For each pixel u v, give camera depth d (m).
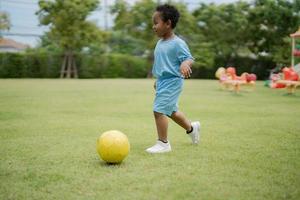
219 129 6.28
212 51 30.20
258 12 28.42
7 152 4.47
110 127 6.39
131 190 3.17
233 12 30.05
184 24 30.19
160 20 4.58
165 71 4.55
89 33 27.39
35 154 4.38
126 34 32.50
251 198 3.01
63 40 26.88
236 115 8.14
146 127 6.43
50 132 5.84
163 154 4.43
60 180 3.43
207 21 30.50
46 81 21.66
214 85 19.50
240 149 4.74
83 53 28.23
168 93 4.52
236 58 30.39
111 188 3.22
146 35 30.12
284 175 3.62
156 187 3.25
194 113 8.45
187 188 3.23
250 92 15.15
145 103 10.34
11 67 26.23
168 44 4.59
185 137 5.54
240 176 3.58
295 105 10.32
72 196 3.04
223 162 4.08
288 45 27.56
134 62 29.28
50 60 27.17
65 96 12.12
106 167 3.85
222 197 3.03
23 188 3.22
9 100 10.64
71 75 27.94
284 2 28.14
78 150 4.61
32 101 10.45
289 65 27.55
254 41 30.14
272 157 4.33
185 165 3.95
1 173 3.63
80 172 3.67
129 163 4.02
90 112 8.35
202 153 4.50
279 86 17.20
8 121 6.91
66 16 26.61
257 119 7.52
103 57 28.48
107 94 13.09
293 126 6.64
